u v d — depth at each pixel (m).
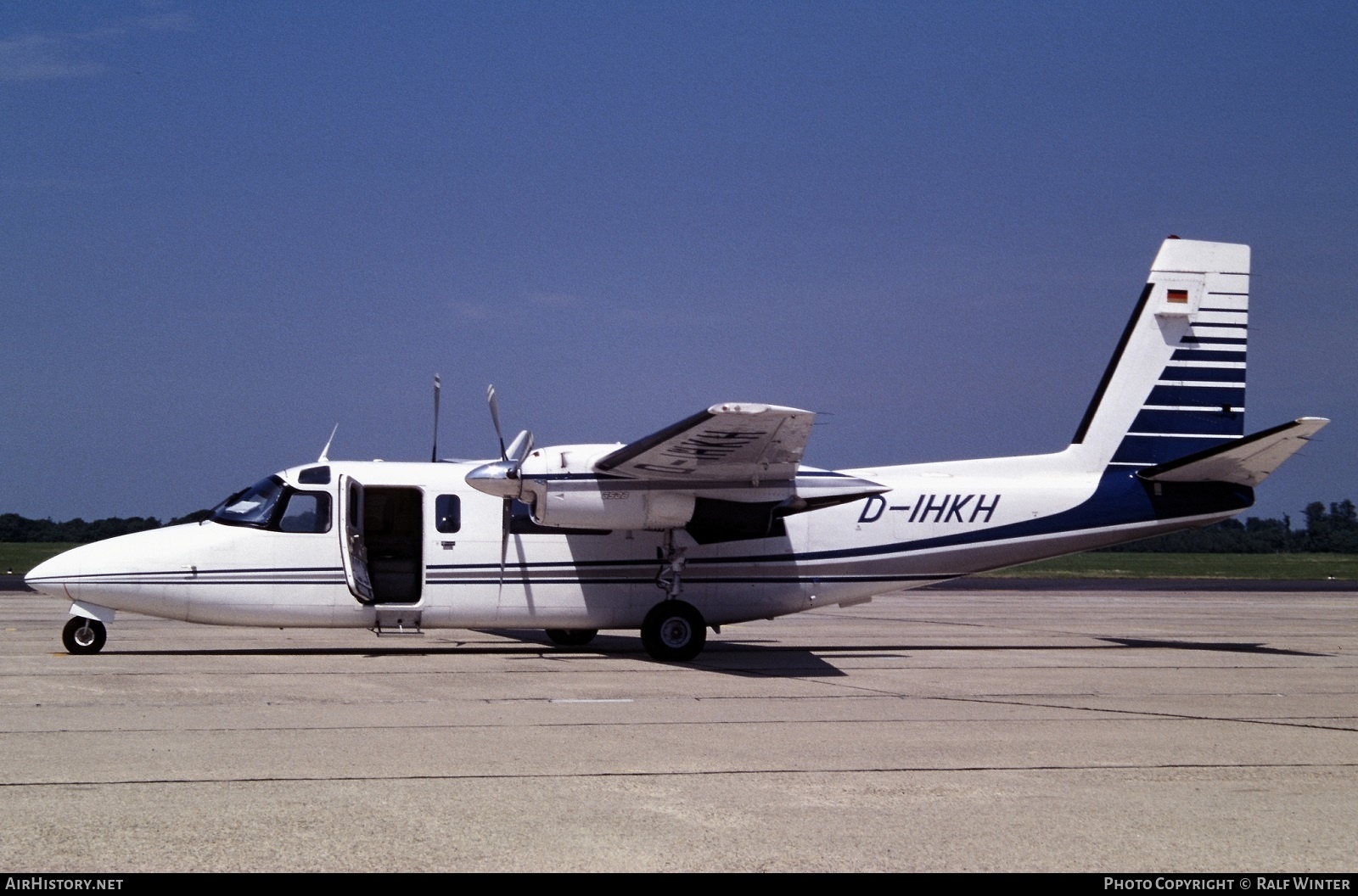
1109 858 5.30
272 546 13.54
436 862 5.11
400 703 9.65
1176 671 12.74
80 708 9.14
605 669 12.52
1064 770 7.14
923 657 14.20
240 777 6.67
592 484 13.38
